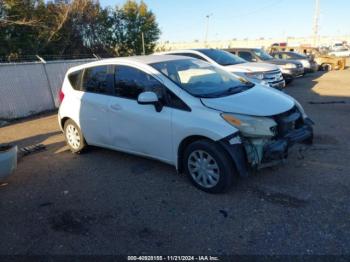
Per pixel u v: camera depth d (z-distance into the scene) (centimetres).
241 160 383
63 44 2716
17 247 338
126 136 493
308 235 321
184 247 319
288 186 416
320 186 411
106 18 3550
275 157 389
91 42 3147
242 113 390
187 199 406
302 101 993
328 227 330
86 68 566
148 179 469
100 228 360
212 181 409
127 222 367
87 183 474
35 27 2469
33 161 589
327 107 879
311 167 466
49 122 947
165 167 505
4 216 401
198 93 431
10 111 1041
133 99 478
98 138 544
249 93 451
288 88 1322
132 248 324
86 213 393
